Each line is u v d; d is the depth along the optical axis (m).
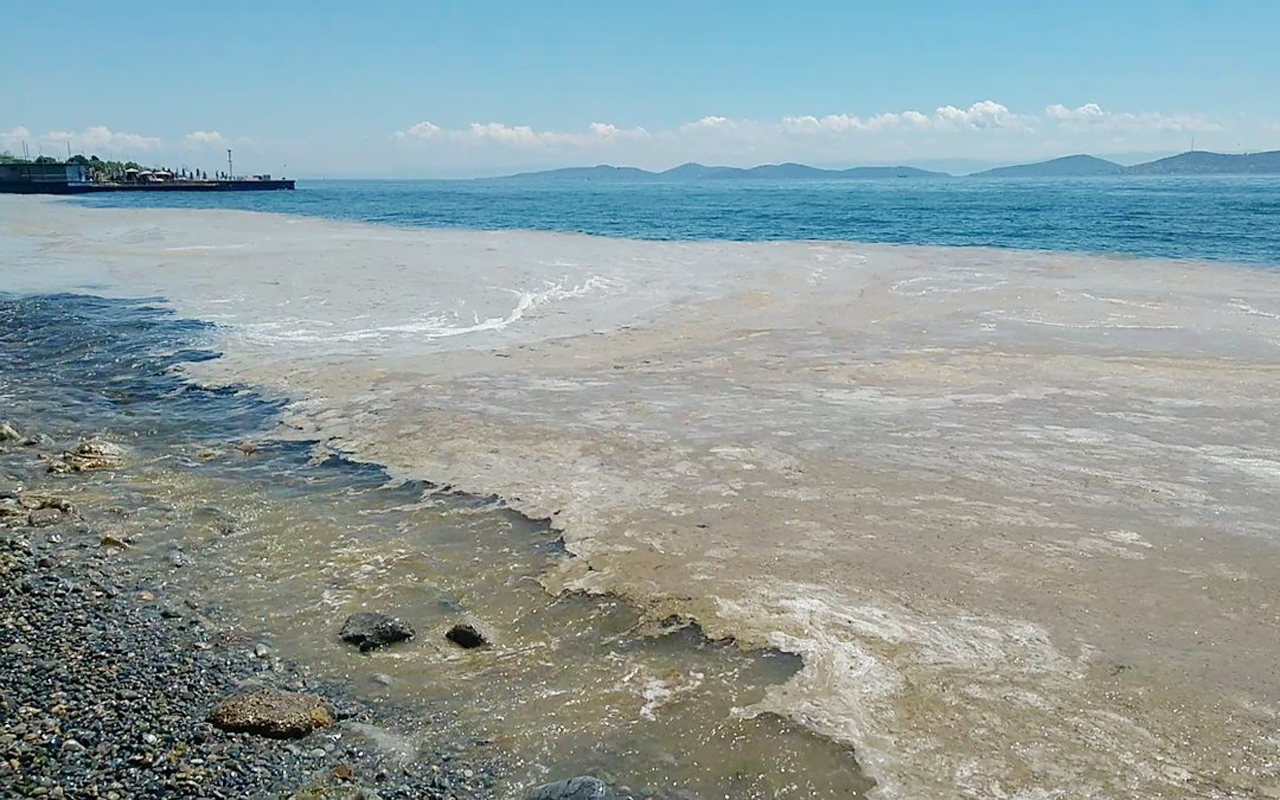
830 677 4.93
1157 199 66.94
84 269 21.00
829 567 6.15
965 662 5.02
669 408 9.91
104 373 11.93
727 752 4.37
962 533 6.63
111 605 5.85
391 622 5.49
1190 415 9.32
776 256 22.94
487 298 16.70
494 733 4.54
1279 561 6.10
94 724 4.51
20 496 7.68
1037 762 4.22
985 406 9.82
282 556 6.62
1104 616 5.46
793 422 9.34
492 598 5.96
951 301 15.92
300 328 14.34
